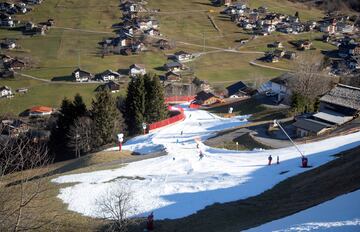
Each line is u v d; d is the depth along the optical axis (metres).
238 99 116.81
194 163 58.12
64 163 66.38
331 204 30.64
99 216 38.16
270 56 170.88
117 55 170.38
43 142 78.94
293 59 171.75
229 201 42.09
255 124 80.06
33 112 109.62
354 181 37.03
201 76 152.62
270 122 79.19
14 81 139.00
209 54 177.25
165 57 171.12
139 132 86.12
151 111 88.62
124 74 151.25
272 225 29.44
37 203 39.00
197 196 43.97
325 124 71.56
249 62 169.50
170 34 196.88
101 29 198.00
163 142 73.12
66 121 78.81
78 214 38.53
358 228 25.31
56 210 38.81
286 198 39.84
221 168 55.31
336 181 39.47
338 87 79.56
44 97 125.75
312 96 90.31
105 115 78.25
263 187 45.44
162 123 87.44
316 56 172.50
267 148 65.44
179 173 53.56
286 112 88.06
